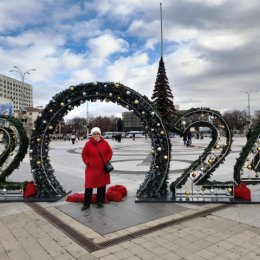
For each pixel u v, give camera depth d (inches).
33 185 306.5
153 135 295.3
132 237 200.1
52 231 213.3
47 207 272.8
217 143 291.3
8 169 311.0
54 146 1353.3
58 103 305.0
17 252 180.7
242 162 287.7
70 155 817.5
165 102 1812.3
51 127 308.3
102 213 251.6
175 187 294.4
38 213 255.4
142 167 535.8
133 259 169.5
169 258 169.3
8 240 198.5
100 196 271.3
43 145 307.7
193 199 282.8
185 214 244.8
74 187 362.6
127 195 312.0
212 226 216.8
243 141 1631.4
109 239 197.6
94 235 204.4
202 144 1318.9
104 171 270.4
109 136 2783.0
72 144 1574.8
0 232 212.7
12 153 313.6
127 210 258.5
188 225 219.8
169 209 259.1
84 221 232.5
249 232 204.1
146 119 295.6
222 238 194.9
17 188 305.3
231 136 289.6
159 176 293.9
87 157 270.1
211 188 288.8
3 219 241.0
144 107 293.6
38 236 204.5
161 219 233.8
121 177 428.5
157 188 292.2
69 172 482.0
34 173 305.4
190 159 665.6
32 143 306.5
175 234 203.2
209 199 281.6
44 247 187.0
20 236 205.0
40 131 307.1
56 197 299.0
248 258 167.2
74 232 210.5
